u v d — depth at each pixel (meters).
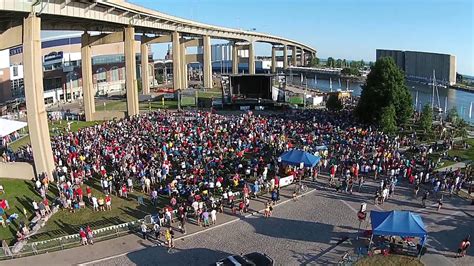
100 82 129.75
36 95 42.22
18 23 44.34
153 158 43.59
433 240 28.34
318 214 32.66
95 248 28.05
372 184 38.97
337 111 79.81
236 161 43.78
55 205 35.03
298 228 30.33
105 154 46.84
